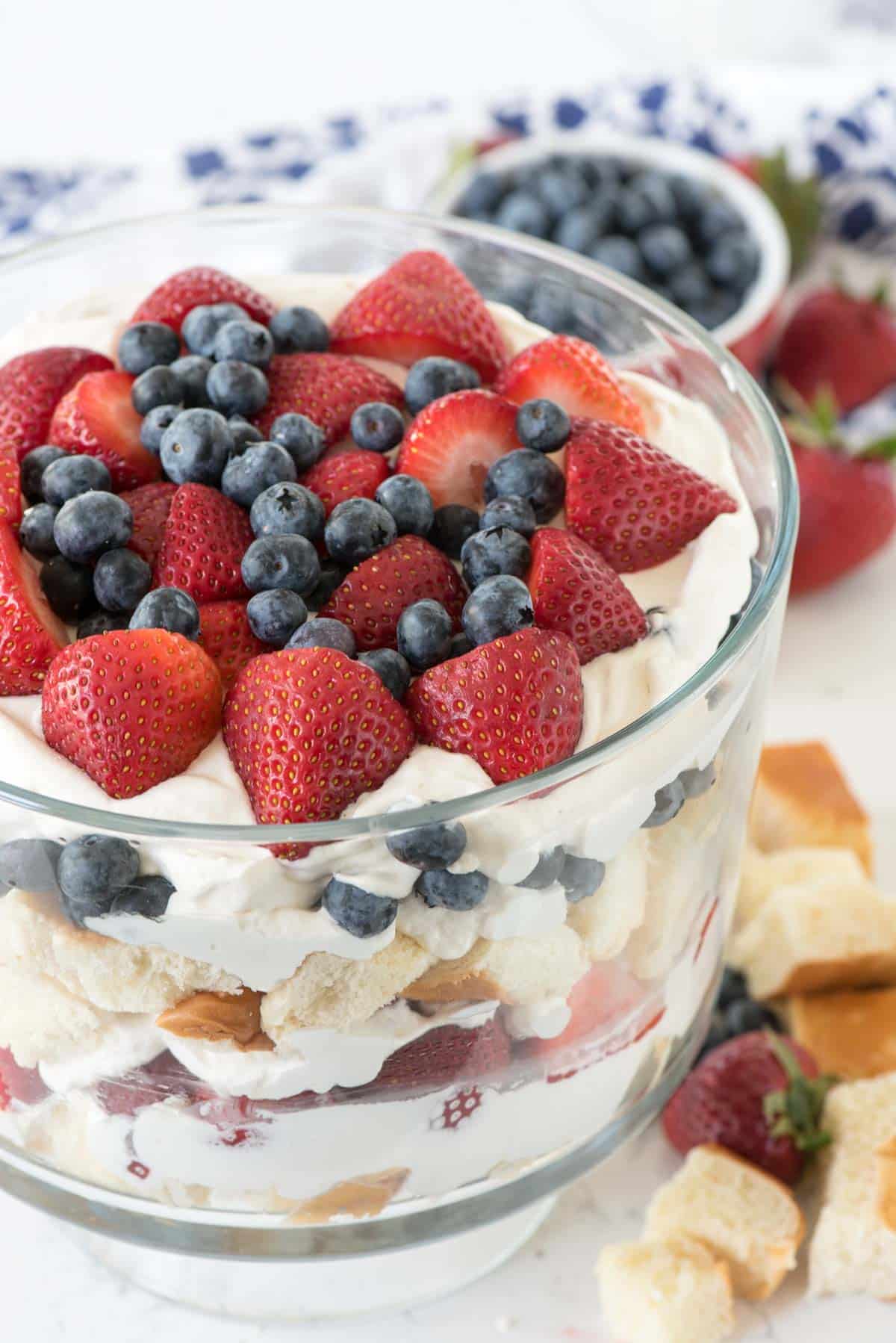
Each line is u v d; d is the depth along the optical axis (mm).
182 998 605
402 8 1415
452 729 614
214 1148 632
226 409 692
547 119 1151
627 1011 650
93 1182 656
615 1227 754
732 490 694
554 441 677
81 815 578
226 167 1121
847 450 927
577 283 753
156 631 614
